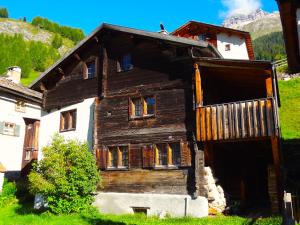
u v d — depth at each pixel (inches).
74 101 820.6
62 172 667.4
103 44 795.4
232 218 550.3
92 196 714.2
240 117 568.1
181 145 636.1
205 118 601.6
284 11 351.6
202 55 689.0
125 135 714.8
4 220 649.0
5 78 1250.0
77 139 747.4
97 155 741.9
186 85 657.0
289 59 444.5
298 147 876.6
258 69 579.8
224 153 739.4
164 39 668.7
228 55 1417.3
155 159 663.8
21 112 1157.7
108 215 662.5
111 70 773.3
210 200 600.7
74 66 845.8
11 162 1098.7
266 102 552.1
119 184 699.4
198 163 607.8
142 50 734.5
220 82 713.0
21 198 892.6
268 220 481.4
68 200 677.3
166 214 621.0
